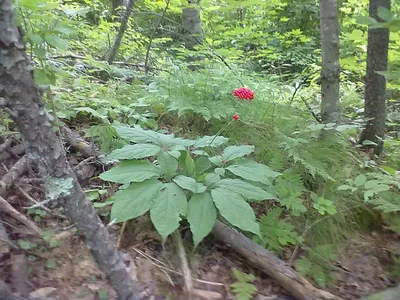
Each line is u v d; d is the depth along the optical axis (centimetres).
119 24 531
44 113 158
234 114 313
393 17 179
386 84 350
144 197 215
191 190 220
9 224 224
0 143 276
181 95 337
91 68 436
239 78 360
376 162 345
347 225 286
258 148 309
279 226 258
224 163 251
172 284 219
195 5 461
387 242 283
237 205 218
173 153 238
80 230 172
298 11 716
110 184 275
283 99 390
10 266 203
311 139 321
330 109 341
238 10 668
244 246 239
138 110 342
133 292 190
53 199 161
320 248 257
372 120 354
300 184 278
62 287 201
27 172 257
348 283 246
